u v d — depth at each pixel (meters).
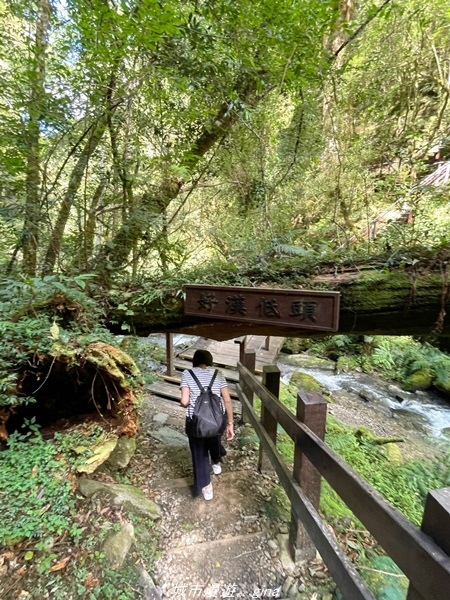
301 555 2.04
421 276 2.14
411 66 5.06
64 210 3.92
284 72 3.51
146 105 4.13
